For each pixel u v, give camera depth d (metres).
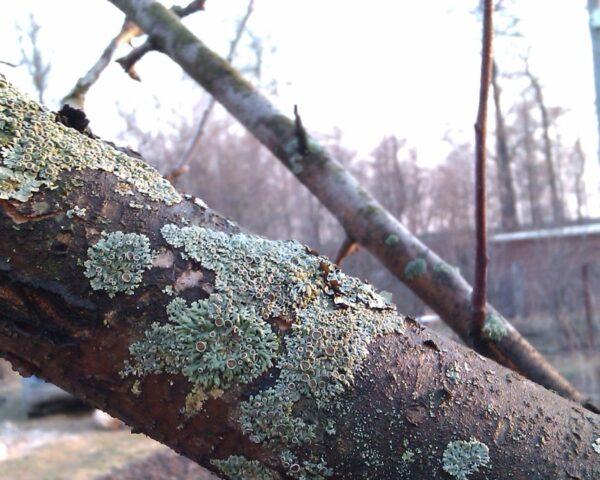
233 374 0.12
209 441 0.13
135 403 0.13
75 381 0.13
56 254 0.12
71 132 0.14
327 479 0.13
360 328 0.13
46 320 0.12
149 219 0.13
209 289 0.13
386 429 0.13
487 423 0.13
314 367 0.13
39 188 0.13
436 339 0.14
